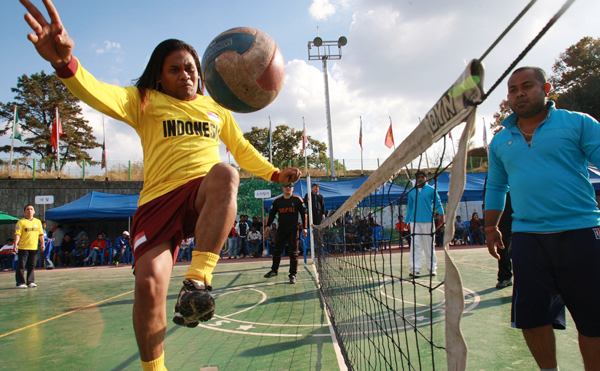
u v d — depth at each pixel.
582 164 1.82
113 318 4.37
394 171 1.54
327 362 2.55
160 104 1.89
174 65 1.94
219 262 13.11
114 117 1.73
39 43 1.30
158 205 1.73
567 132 1.81
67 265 14.95
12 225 18.25
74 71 1.44
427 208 5.97
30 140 33.78
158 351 1.56
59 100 35.06
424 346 2.83
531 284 1.80
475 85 0.77
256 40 1.76
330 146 18.70
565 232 1.75
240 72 1.72
